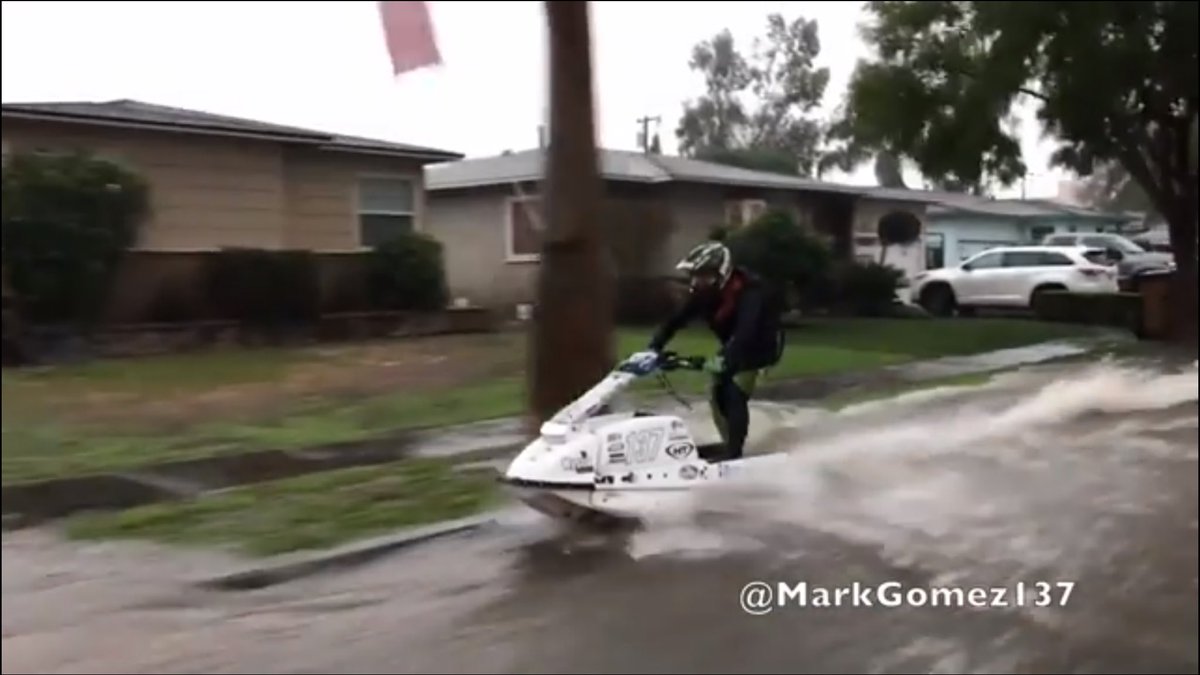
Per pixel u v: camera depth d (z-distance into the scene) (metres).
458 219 28.05
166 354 18.17
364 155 23.88
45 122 18.86
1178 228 23.42
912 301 28.95
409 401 14.54
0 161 17.64
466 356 18.42
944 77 23.80
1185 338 22.03
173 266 19.06
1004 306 27.56
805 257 24.30
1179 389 14.04
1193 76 21.83
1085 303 24.81
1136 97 22.77
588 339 10.52
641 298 24.25
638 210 25.31
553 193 10.62
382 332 21.28
